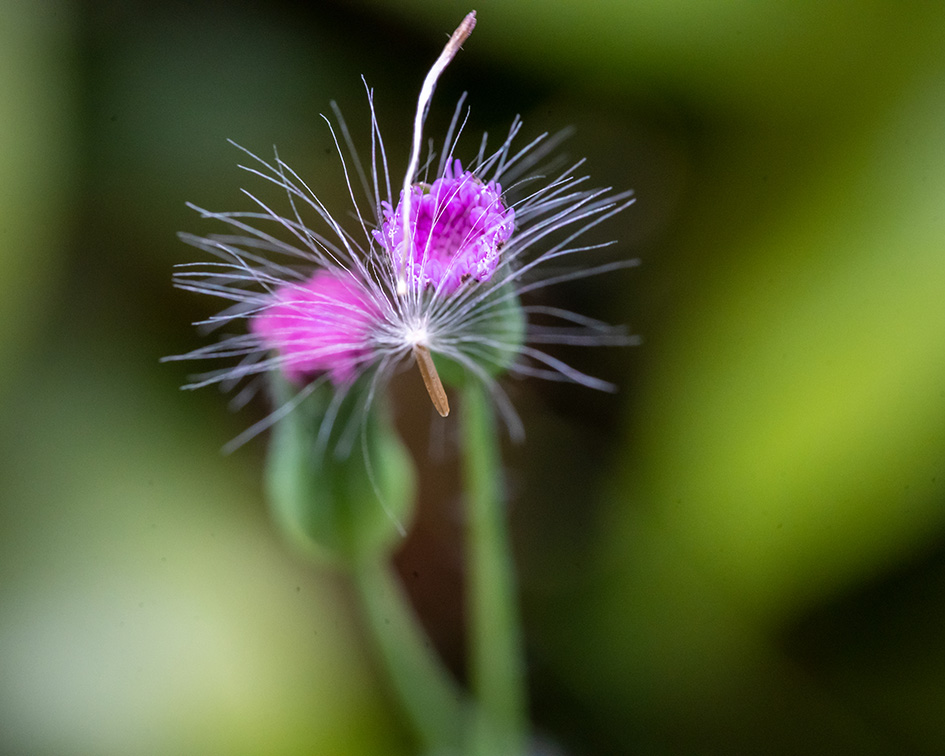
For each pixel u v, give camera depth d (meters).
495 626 0.14
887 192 0.16
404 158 0.16
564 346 0.16
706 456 0.16
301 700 0.15
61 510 0.16
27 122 0.16
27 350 0.16
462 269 0.13
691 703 0.15
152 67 0.17
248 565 0.16
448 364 0.13
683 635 0.15
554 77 0.16
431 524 0.16
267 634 0.15
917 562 0.15
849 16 0.16
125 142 0.16
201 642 0.15
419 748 0.15
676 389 0.16
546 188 0.13
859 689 0.15
